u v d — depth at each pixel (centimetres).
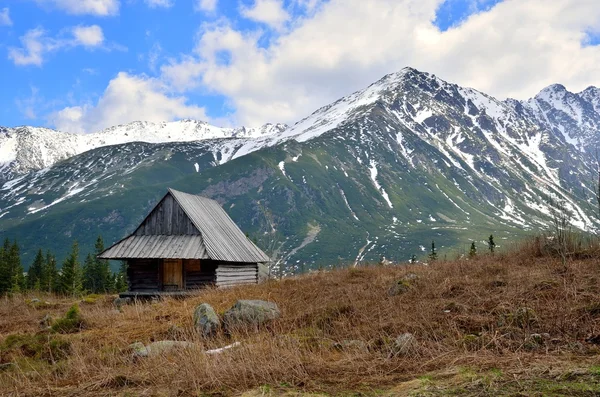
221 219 3209
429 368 729
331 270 2303
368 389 655
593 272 1129
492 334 839
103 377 848
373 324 1007
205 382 745
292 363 779
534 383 597
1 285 6338
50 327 1519
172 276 2711
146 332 1291
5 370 1017
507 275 1235
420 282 1302
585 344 756
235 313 1197
